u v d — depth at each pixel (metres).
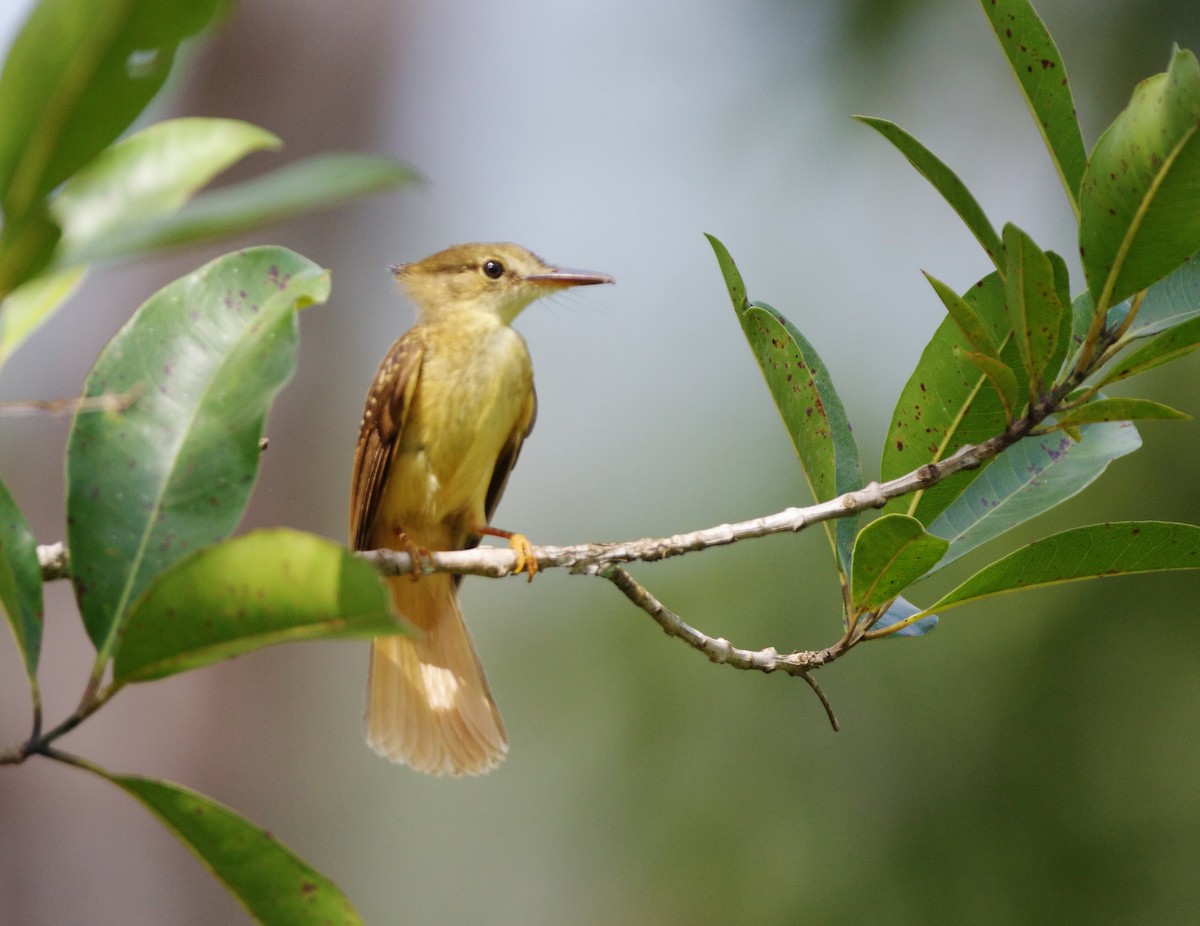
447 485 8.34
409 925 16.61
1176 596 11.19
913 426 5.86
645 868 11.84
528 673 13.12
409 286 9.19
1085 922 10.71
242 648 3.71
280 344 4.78
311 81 16.44
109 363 4.69
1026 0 4.87
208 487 4.54
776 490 13.34
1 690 14.09
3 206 2.96
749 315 5.77
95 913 14.06
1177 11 12.41
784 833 11.56
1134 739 10.95
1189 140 4.36
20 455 14.35
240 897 3.96
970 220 4.89
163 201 4.28
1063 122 5.01
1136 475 11.41
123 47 2.89
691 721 12.12
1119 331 5.02
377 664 7.70
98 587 4.34
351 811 16.31
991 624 11.61
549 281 8.95
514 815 15.02
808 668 6.06
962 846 11.12
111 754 14.49
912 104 13.34
